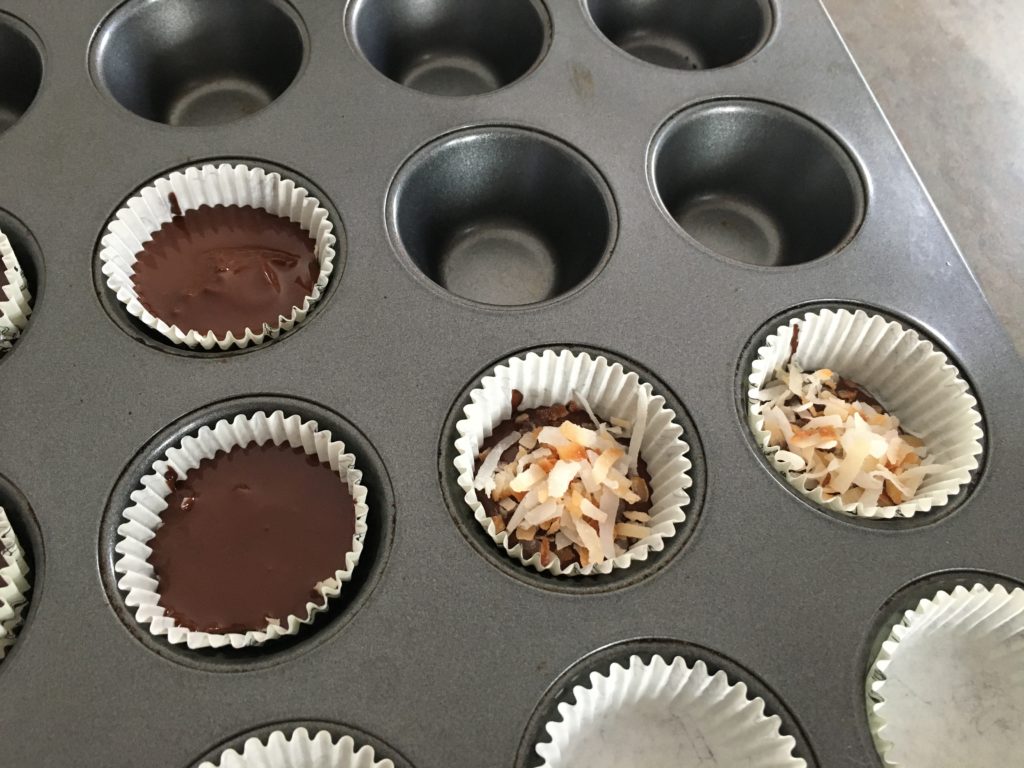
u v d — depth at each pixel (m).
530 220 0.19
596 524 0.14
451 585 0.13
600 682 0.12
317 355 0.15
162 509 0.14
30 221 0.16
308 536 0.14
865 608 0.13
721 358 0.15
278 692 0.12
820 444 0.15
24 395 0.14
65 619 0.13
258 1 0.20
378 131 0.17
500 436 0.16
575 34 0.19
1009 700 0.13
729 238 0.20
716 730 0.13
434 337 0.15
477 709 0.12
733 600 0.13
